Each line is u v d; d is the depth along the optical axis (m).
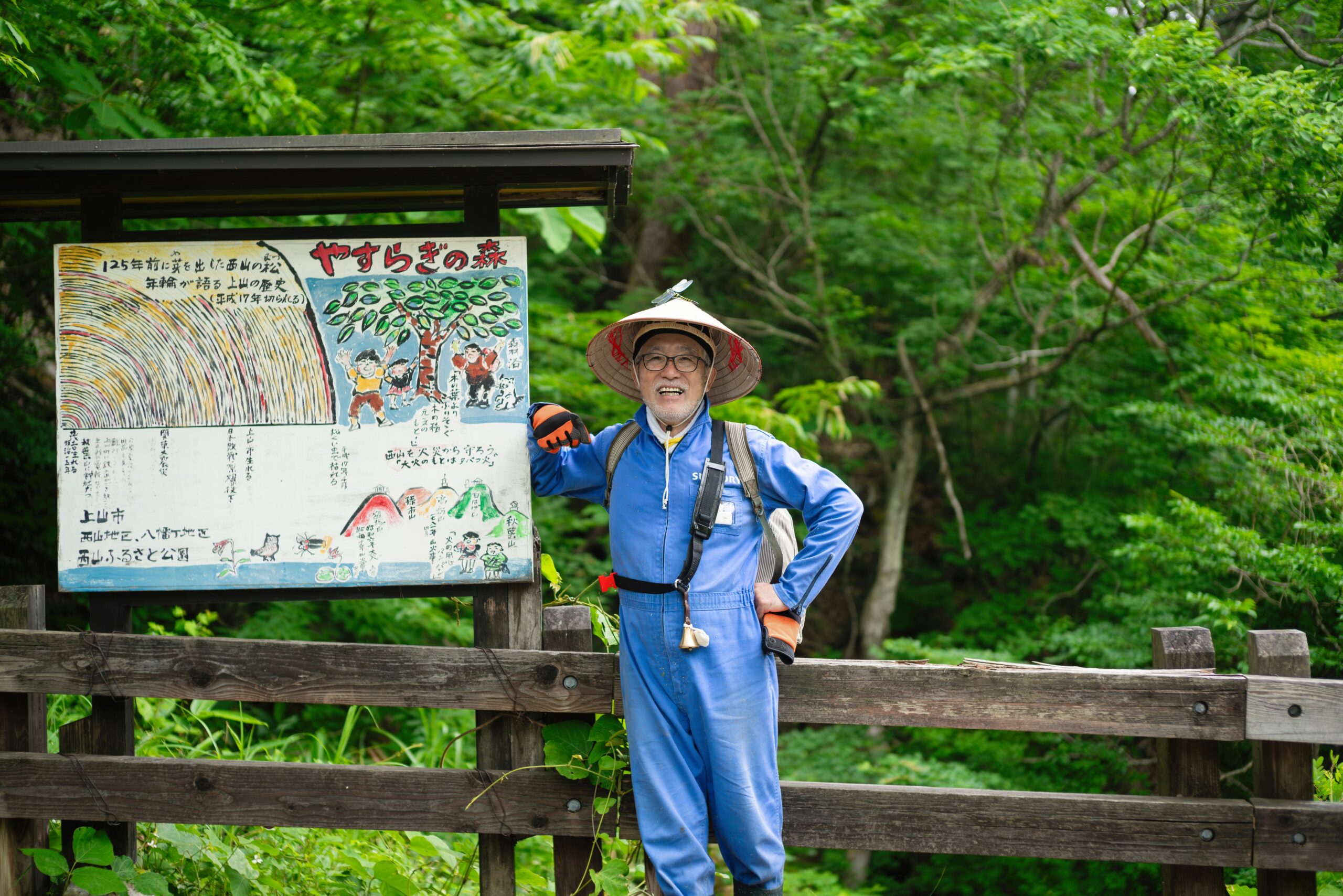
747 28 6.27
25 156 2.56
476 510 2.84
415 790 2.86
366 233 2.86
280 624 5.29
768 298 8.82
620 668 2.70
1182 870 2.82
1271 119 4.89
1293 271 5.71
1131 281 6.72
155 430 2.84
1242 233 5.91
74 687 2.87
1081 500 7.46
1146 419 6.14
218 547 2.83
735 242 8.73
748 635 2.50
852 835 2.82
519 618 2.89
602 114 7.38
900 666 2.81
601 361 2.85
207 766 2.88
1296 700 2.73
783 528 2.63
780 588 2.48
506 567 2.83
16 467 4.98
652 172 8.46
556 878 2.90
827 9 7.05
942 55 6.04
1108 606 6.29
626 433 2.67
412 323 2.85
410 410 2.84
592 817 2.84
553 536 7.04
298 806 2.87
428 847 3.30
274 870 3.36
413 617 5.61
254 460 2.84
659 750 2.54
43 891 2.96
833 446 9.12
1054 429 8.31
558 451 2.79
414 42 5.46
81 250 2.84
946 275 7.92
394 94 5.99
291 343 2.85
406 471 2.84
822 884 5.88
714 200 8.51
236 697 2.86
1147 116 6.19
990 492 8.57
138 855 3.17
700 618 2.46
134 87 4.65
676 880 2.51
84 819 2.88
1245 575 5.09
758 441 2.59
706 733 2.48
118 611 2.91
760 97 8.57
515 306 2.86
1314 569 4.72
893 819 2.81
